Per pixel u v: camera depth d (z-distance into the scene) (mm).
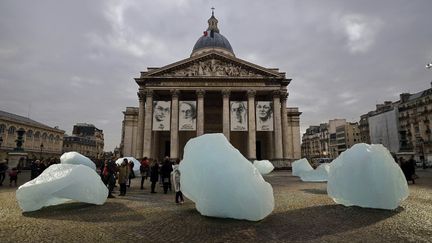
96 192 14258
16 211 13031
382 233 8992
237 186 10969
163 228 9852
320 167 29438
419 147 79062
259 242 8203
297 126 69312
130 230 9602
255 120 54812
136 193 20250
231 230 9492
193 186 11805
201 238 8633
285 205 14336
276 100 55688
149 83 56000
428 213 11922
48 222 10766
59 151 111812
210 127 65375
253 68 56344
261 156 64562
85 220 11148
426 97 77250
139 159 54562
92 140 147500
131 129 66562
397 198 12711
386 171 12852
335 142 130500
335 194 14047
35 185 12781
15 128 87062
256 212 10711
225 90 55156
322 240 8328
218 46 81875
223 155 11539
